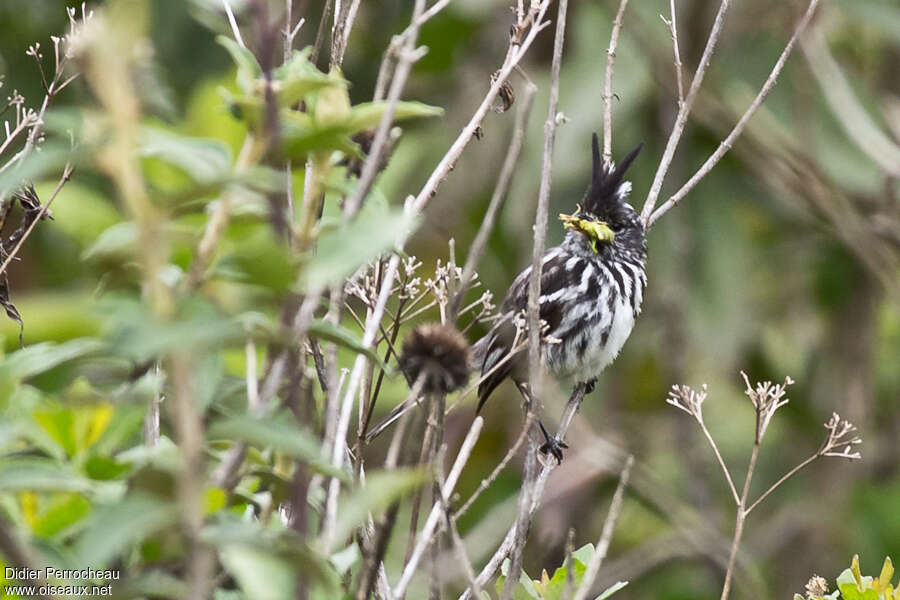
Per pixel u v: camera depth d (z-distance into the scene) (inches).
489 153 639.8
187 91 537.3
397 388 526.0
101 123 162.4
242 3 199.9
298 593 192.4
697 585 672.4
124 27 155.7
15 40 542.0
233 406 234.8
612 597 659.4
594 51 602.5
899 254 672.4
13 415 204.1
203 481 181.8
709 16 626.2
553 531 611.2
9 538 171.9
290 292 179.0
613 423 703.1
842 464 708.0
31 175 170.1
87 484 187.0
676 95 607.2
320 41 288.2
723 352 634.2
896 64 721.6
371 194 228.5
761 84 625.6
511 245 613.0
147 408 215.8
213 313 169.3
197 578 168.4
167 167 296.4
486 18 641.6
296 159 213.0
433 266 632.4
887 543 653.9
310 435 205.6
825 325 738.8
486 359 462.0
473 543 581.6
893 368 785.6
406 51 221.9
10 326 303.1
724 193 642.8
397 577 392.5
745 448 736.3
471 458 645.9
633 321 506.3
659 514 639.1
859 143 606.5
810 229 704.4
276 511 240.8
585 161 591.8
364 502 174.1
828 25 697.6
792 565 697.0
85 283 391.5
